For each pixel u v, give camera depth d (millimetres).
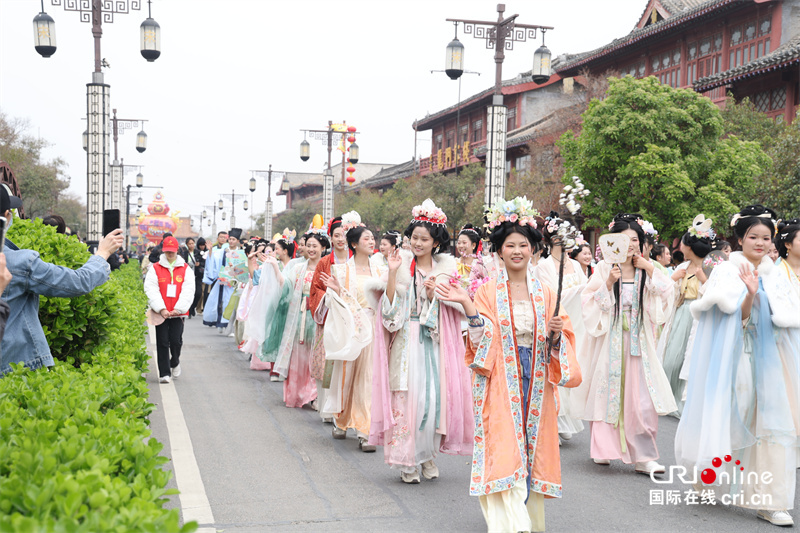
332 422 7980
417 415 5703
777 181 16531
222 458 6395
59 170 43500
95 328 5961
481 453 4492
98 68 16297
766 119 20141
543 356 4535
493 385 4500
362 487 5668
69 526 2219
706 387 5203
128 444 3207
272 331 10219
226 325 16484
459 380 5836
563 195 4738
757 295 5184
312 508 5121
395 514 5035
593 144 18125
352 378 6980
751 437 5043
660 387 6215
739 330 5164
